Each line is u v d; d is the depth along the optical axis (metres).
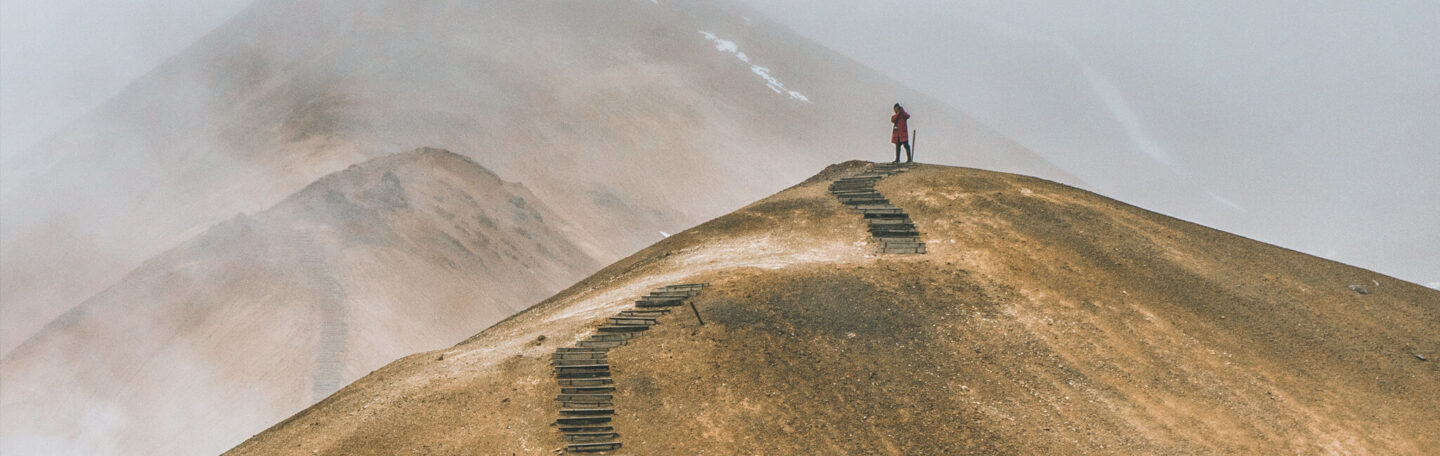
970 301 33.47
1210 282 35.81
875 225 38.81
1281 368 31.73
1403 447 28.84
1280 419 29.53
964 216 39.09
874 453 27.03
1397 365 32.28
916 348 30.95
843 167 47.81
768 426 27.64
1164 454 27.83
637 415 27.86
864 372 29.78
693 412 27.98
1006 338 31.83
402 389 29.91
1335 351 32.75
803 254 37.19
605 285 39.47
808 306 32.53
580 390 28.58
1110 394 29.94
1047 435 28.11
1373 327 34.25
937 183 42.12
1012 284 34.62
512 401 28.41
